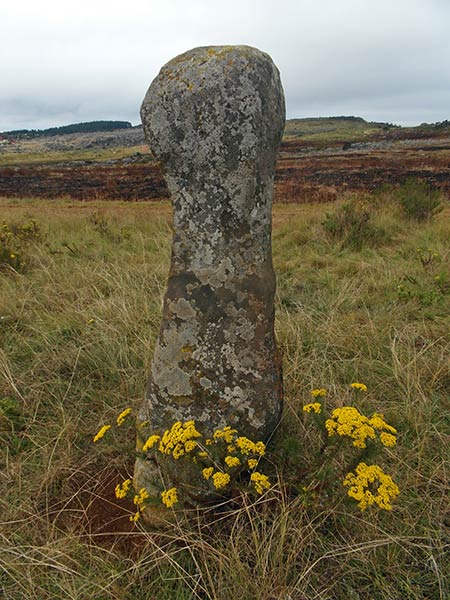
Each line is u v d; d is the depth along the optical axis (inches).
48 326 136.8
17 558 64.2
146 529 72.4
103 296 151.6
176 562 62.2
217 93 62.6
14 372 114.1
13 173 925.8
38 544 70.9
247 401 70.1
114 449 89.2
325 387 103.0
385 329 128.3
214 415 70.0
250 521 66.9
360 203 266.5
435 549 67.3
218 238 67.4
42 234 253.8
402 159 794.2
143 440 75.4
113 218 329.1
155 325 134.6
